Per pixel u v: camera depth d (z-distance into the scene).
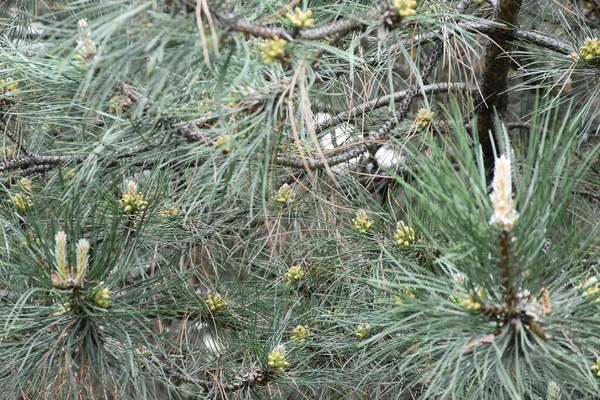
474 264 2.06
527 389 2.22
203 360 2.58
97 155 2.23
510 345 2.09
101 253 2.24
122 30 2.07
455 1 2.41
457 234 2.06
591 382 2.07
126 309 2.28
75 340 2.24
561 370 2.11
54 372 2.29
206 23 2.05
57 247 2.21
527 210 2.05
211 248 2.56
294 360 2.44
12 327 2.21
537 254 2.06
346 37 2.38
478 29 2.48
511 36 2.48
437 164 2.07
